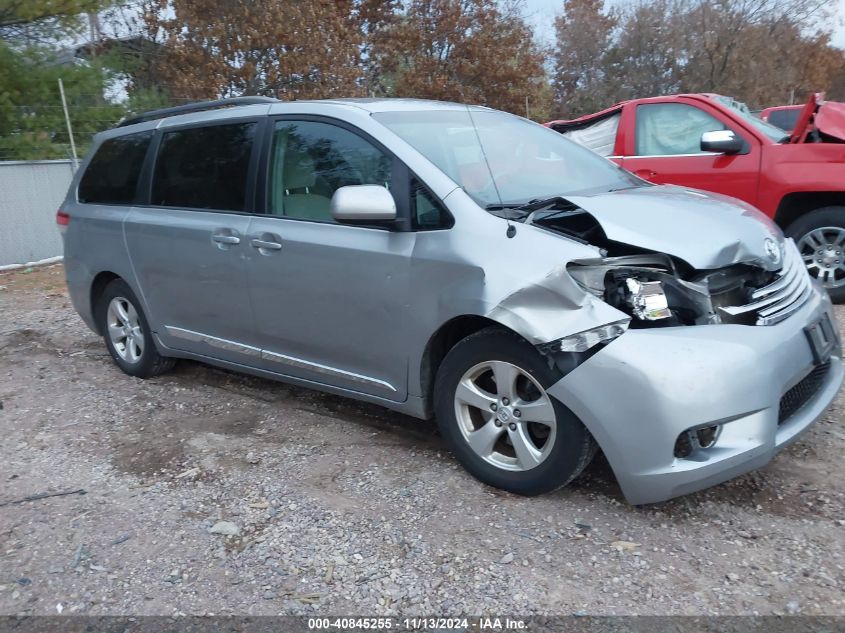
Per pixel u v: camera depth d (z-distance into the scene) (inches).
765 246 140.9
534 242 130.6
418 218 145.2
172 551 129.2
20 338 277.3
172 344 204.4
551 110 1162.6
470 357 138.6
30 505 147.6
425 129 162.6
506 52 952.9
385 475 151.1
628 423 120.7
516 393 135.0
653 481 121.1
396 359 150.5
